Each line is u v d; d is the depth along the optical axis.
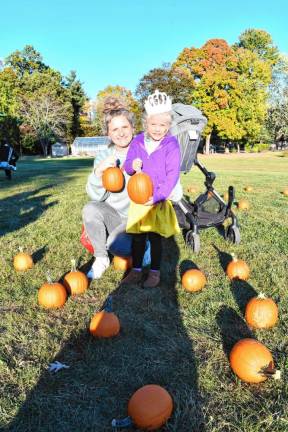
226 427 2.00
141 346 2.68
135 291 3.60
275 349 2.64
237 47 55.69
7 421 2.04
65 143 61.00
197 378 2.36
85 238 4.09
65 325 2.96
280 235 5.46
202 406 2.12
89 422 2.03
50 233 5.62
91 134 66.19
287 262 4.29
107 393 2.24
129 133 3.87
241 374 2.32
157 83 47.44
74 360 2.54
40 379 2.36
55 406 2.14
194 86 48.06
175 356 2.57
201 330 2.89
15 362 2.52
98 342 2.73
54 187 11.43
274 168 22.56
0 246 5.01
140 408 1.96
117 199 3.96
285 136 56.28
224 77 45.78
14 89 53.31
